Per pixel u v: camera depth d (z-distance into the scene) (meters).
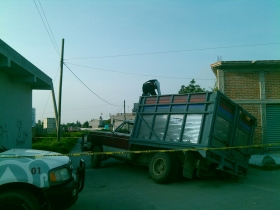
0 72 10.09
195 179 8.59
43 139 24.33
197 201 6.13
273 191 7.04
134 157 9.84
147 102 9.41
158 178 7.89
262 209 5.55
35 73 11.55
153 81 12.20
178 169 8.02
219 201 6.12
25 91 13.16
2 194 3.96
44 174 4.25
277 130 13.87
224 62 13.75
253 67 13.89
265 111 13.80
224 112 7.88
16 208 3.97
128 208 5.66
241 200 6.20
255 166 10.77
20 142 12.29
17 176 4.05
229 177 8.88
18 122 12.04
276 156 12.87
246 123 8.80
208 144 7.27
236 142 8.39
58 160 4.72
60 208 4.38
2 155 4.52
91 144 11.64
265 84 13.87
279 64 13.62
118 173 9.64
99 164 10.69
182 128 8.01
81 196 6.60
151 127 8.95
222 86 13.91
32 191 4.23
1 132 10.02
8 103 10.86
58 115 21.44
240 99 13.84
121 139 10.16
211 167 8.23
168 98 8.70
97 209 5.59
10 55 8.91
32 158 4.52
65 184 4.49
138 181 8.34
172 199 6.30
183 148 7.78
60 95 21.50
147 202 6.07
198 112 7.71
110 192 6.99
